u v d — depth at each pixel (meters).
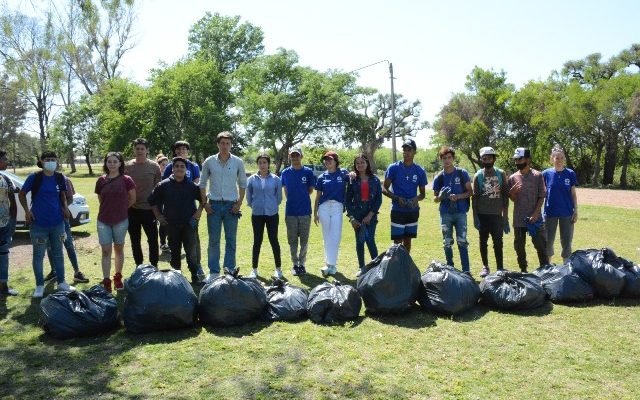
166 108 41.25
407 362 4.03
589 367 3.92
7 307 5.57
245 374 3.82
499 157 47.75
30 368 3.96
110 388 3.60
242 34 49.00
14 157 72.62
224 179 6.50
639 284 5.65
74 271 6.92
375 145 45.19
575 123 39.22
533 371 3.85
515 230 6.65
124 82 42.50
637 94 36.19
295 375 3.79
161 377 3.77
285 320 5.04
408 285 5.21
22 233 10.95
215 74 42.31
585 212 16.03
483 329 4.78
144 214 6.63
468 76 49.06
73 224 10.56
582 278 5.64
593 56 47.62
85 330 4.57
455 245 9.52
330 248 7.12
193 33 49.56
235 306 4.84
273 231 7.01
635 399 3.40
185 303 4.71
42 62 13.65
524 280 5.50
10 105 49.28
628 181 43.19
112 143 41.75
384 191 6.80
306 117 40.12
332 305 4.99
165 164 8.69
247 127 43.16
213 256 6.52
